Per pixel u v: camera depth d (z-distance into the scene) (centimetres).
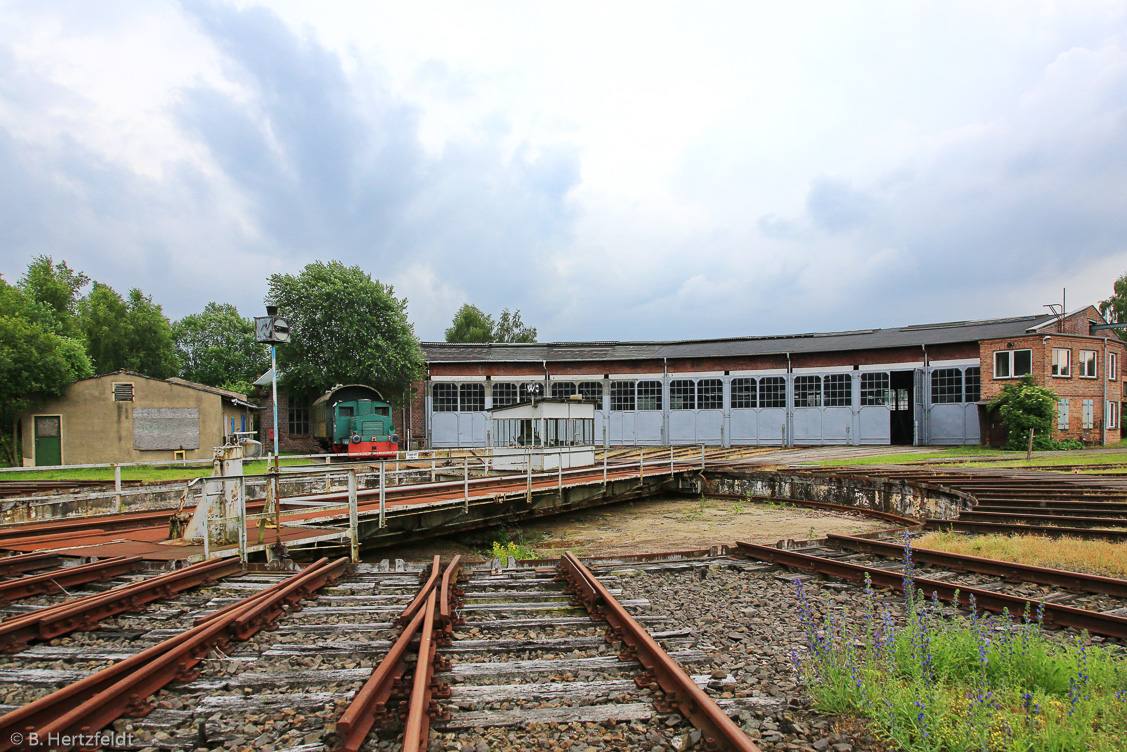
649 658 476
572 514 1892
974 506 1308
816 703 409
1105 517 1158
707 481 2252
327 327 3441
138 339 5538
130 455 2614
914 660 452
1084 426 2964
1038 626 499
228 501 902
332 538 974
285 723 385
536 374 3719
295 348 3394
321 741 363
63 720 343
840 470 1973
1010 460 2297
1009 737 354
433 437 3700
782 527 1569
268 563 860
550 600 686
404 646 455
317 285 3403
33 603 640
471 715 388
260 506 1228
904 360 3222
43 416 2523
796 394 3428
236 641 528
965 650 470
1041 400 2669
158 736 369
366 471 2059
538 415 1966
